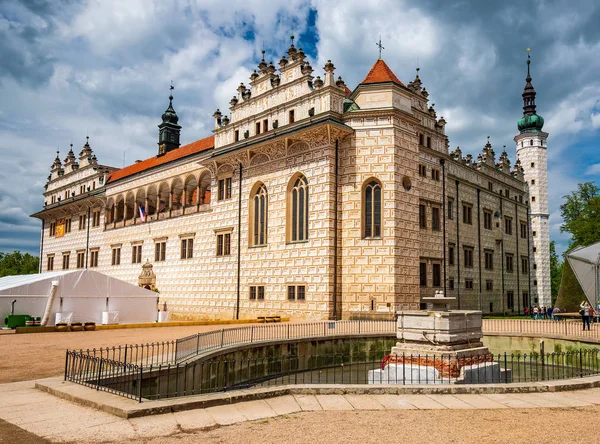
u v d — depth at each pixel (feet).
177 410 46.29
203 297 192.85
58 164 318.65
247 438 38.11
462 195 204.85
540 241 268.41
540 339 108.47
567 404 49.65
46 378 60.90
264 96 175.94
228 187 188.85
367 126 153.07
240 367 91.40
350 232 150.82
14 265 475.31
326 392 53.72
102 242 262.88
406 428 40.86
